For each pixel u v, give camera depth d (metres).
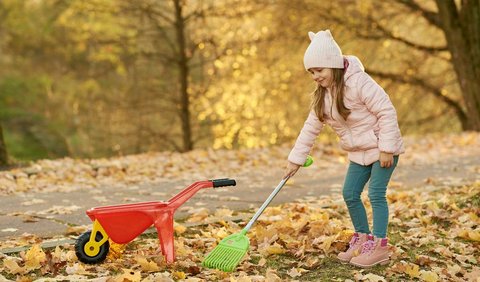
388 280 4.86
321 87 5.12
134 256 5.14
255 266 5.04
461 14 17.28
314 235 5.77
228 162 12.06
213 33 21.09
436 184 8.91
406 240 5.80
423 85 21.62
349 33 20.50
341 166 11.76
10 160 11.51
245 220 6.50
